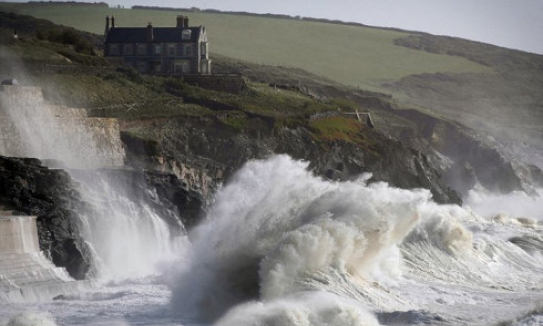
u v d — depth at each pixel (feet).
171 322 192.65
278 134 522.47
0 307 211.41
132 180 331.98
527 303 226.17
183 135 486.79
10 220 252.83
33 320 182.91
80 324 190.70
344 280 211.00
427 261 276.21
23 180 283.38
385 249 230.68
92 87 507.30
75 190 299.17
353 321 182.29
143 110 499.10
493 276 282.36
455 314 204.03
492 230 370.32
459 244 293.43
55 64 514.27
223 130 503.61
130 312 202.28
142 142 436.76
